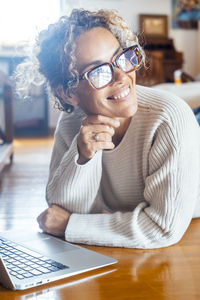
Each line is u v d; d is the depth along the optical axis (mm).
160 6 7980
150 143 1348
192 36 8312
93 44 1243
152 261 1176
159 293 964
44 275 1023
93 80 1247
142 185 1454
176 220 1308
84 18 1268
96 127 1313
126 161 1440
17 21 7043
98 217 1368
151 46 7602
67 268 1072
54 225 1393
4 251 1195
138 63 1258
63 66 1287
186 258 1200
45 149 5047
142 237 1295
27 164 3955
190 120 1364
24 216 2021
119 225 1324
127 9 7805
